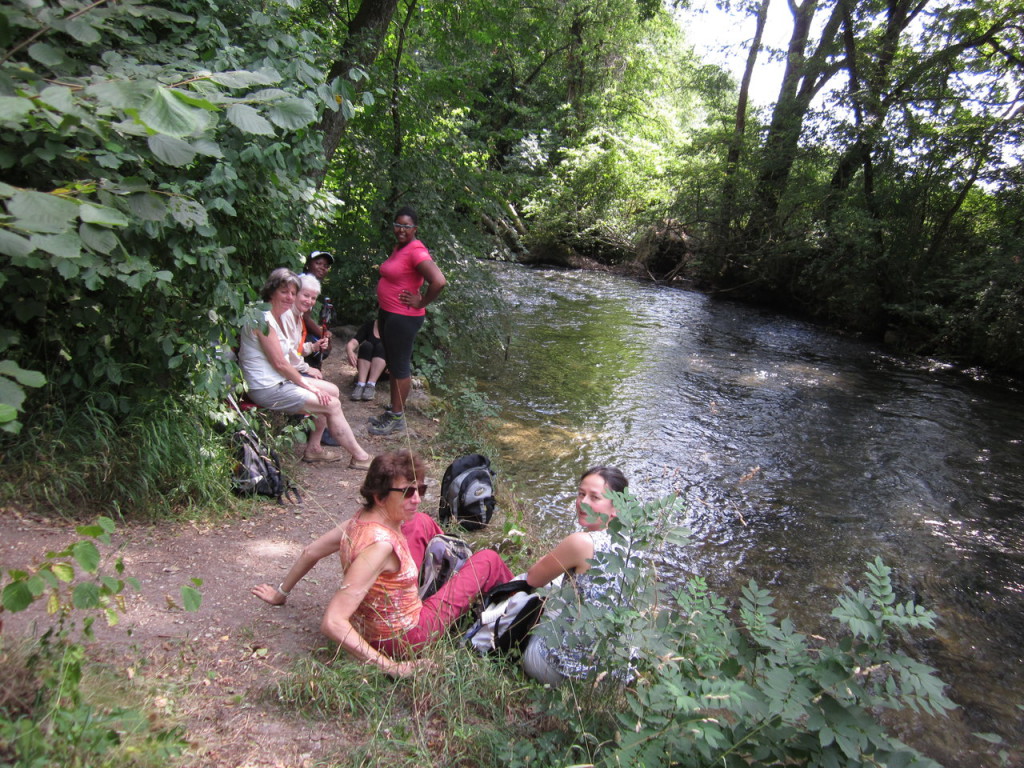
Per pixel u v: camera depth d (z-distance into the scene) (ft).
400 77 30.58
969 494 22.36
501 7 36.40
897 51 50.39
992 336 41.04
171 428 14.20
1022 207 43.70
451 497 15.99
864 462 24.50
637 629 8.32
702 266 64.64
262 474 15.42
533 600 10.24
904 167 46.93
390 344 20.70
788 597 15.64
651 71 89.04
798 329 49.80
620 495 8.99
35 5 7.45
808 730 7.38
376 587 9.92
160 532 13.05
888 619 7.45
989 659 14.03
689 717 7.55
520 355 34.81
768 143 59.11
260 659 9.89
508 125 78.54
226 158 14.25
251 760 7.82
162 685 8.84
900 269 47.21
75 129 7.91
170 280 12.81
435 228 30.45
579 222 73.61
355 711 9.02
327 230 30.17
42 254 9.77
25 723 6.63
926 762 7.10
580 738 8.23
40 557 11.06
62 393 13.98
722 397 30.91
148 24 14.82
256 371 16.81
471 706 9.41
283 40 16.24
